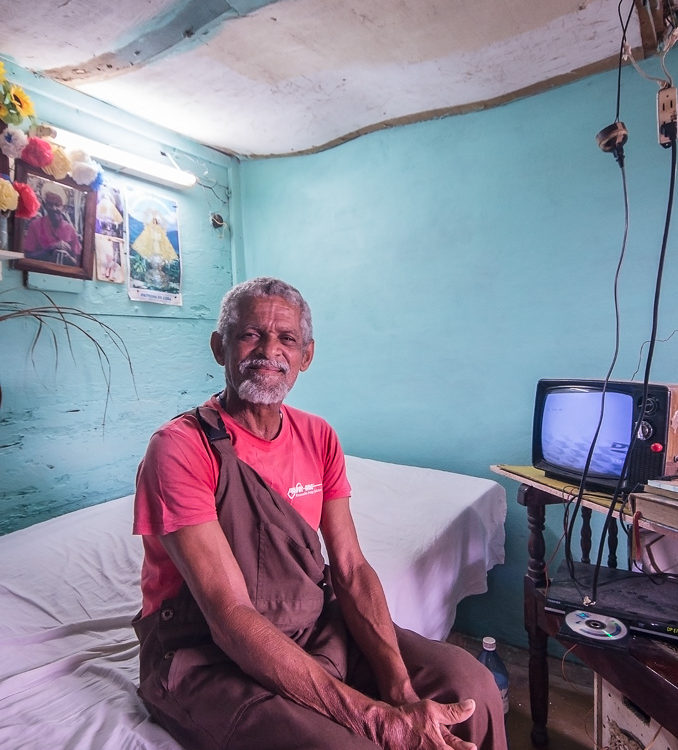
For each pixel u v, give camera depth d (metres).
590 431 1.13
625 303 1.66
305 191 2.38
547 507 1.80
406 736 0.69
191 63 1.61
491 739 0.83
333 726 0.70
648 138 1.60
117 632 1.07
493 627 1.94
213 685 0.77
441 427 2.08
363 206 2.21
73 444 1.77
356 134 2.19
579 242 1.74
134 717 0.81
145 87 1.77
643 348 1.64
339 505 1.08
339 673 0.86
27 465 1.63
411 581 1.25
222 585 0.80
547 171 1.79
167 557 0.89
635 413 1.02
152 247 2.06
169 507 0.83
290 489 0.99
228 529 0.88
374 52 1.56
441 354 2.06
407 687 0.82
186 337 2.24
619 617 0.96
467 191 1.96
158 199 2.09
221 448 0.91
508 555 1.91
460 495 1.69
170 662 0.81
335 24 1.42
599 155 1.69
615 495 0.98
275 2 1.32
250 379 0.95
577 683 1.66
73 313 1.72
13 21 1.37
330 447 1.10
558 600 1.04
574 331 1.77
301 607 0.90
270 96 1.85
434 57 1.59
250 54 1.57
